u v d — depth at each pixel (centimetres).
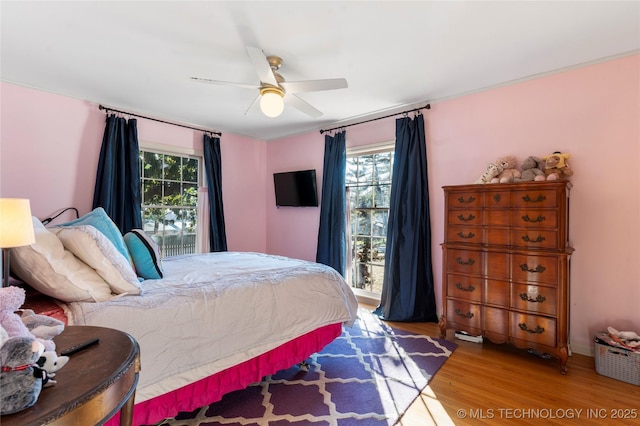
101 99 321
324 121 405
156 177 383
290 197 454
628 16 185
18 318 79
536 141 269
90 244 155
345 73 262
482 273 254
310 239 450
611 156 237
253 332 177
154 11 179
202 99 321
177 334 149
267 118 388
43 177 294
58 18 186
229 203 455
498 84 286
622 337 218
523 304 234
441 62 243
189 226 418
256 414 176
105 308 141
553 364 233
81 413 65
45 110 295
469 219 262
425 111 335
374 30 199
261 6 175
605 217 239
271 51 224
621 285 234
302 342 207
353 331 301
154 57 235
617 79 234
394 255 335
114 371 75
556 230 223
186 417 173
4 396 58
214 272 217
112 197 326
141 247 196
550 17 186
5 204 131
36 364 66
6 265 141
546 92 264
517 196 239
